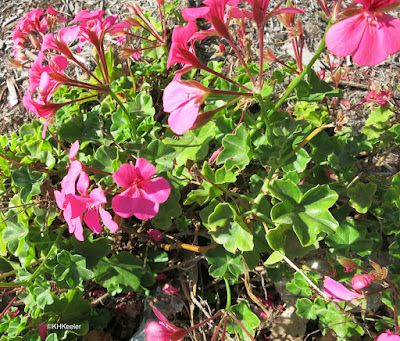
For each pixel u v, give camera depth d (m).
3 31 0.52
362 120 0.43
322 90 0.36
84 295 0.36
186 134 0.36
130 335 0.36
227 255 0.32
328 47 0.22
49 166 0.37
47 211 0.35
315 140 0.34
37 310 0.31
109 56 0.42
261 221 0.32
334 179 0.35
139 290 0.34
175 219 0.38
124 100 0.41
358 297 0.27
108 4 0.52
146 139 0.38
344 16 0.22
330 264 0.33
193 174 0.31
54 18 0.35
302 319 0.35
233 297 0.37
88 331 0.35
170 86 0.26
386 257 0.36
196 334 0.34
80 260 0.32
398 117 0.36
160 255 0.35
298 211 0.29
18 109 0.47
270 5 0.50
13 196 0.39
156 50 0.44
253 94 0.26
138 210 0.27
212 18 0.24
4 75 0.49
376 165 0.38
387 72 0.46
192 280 0.36
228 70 0.43
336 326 0.32
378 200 0.34
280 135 0.32
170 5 0.47
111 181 0.33
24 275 0.33
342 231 0.32
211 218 0.30
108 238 0.35
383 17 0.22
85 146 0.40
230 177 0.32
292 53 0.47
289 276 0.34
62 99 0.42
